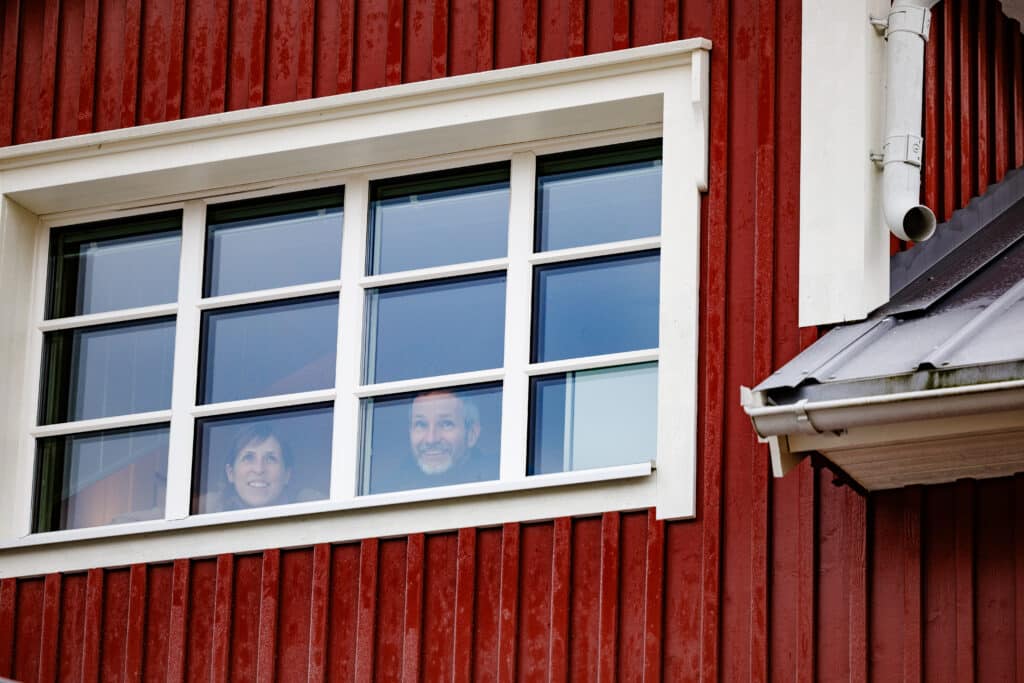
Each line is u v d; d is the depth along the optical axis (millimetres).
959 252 20328
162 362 22734
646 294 21094
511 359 21203
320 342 22141
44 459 22750
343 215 22375
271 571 20938
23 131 23297
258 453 21906
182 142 22609
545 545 20109
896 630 18938
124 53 23109
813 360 18188
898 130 19562
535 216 21625
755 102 20688
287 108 22172
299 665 20594
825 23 20219
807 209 19906
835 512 19391
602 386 20875
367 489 21375
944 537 19000
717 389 20062
